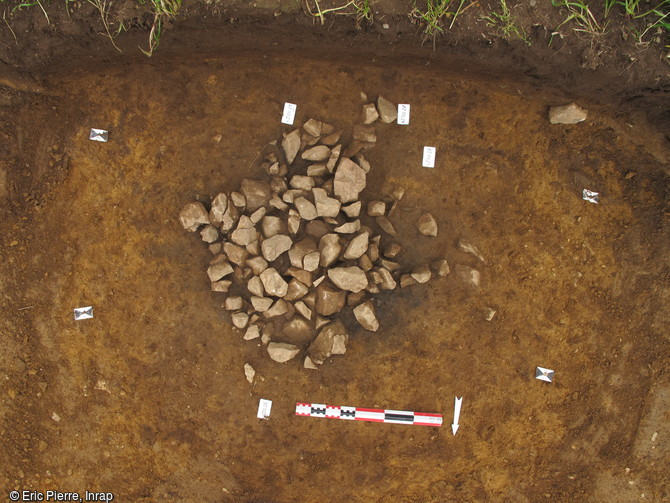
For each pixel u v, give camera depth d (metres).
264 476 2.95
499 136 2.90
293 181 2.77
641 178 2.94
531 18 2.46
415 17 2.46
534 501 2.99
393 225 2.90
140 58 2.74
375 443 2.95
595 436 2.99
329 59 2.79
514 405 2.96
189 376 2.90
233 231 2.76
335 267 2.78
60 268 2.88
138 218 2.87
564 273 2.96
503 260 2.94
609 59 2.51
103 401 2.93
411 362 2.93
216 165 2.86
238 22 2.50
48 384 2.92
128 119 2.85
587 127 2.88
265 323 2.87
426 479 2.97
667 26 2.45
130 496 2.95
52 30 2.48
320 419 2.93
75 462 2.95
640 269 2.95
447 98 2.87
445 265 2.88
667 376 2.96
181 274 2.87
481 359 2.95
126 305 2.89
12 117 2.85
